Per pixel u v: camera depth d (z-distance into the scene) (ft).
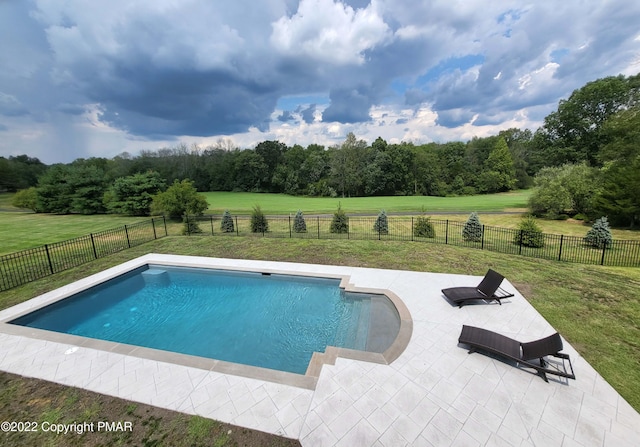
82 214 98.63
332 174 166.61
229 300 28.02
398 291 26.16
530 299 24.11
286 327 23.00
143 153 187.93
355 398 14.02
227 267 34.35
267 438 11.97
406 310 22.57
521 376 15.25
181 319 24.85
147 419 13.09
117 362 17.30
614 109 97.71
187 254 40.75
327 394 14.32
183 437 12.12
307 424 12.59
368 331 20.77
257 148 205.77
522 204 100.78
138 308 26.94
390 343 19.15
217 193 184.96
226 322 24.13
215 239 49.26
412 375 15.49
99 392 14.89
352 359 16.94
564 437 11.69
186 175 188.85
